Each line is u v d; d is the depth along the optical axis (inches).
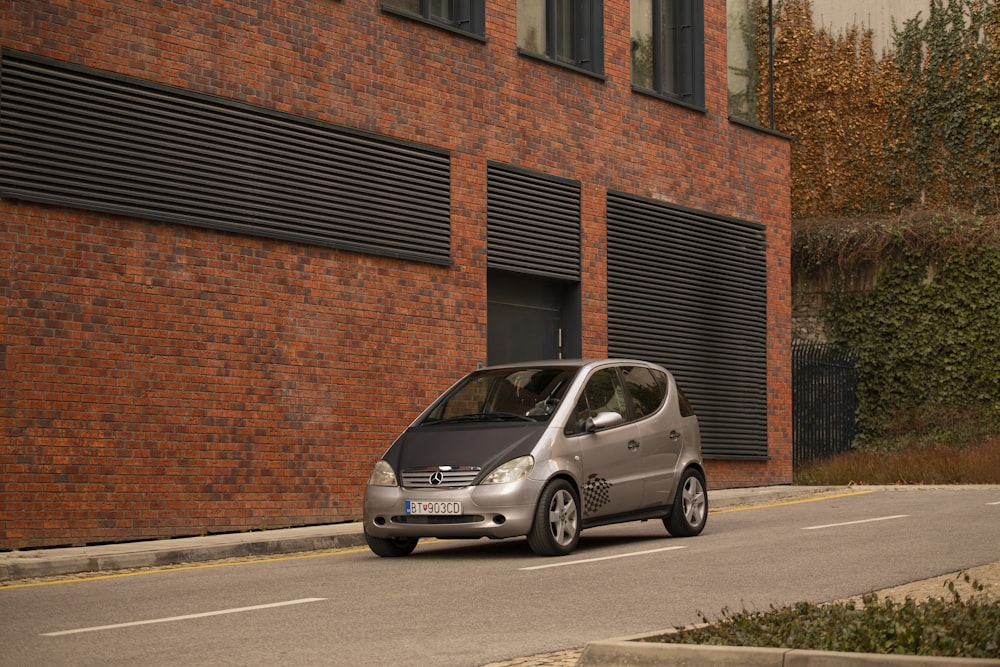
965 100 1264.8
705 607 354.6
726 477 938.1
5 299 538.9
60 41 562.6
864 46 1312.7
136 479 579.8
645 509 541.0
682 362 903.7
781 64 1346.0
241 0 636.1
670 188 902.4
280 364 643.5
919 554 468.8
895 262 1171.3
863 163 1310.3
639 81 900.0
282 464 641.6
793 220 1219.2
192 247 607.5
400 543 513.7
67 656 289.1
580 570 439.8
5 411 536.1
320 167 667.4
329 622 334.0
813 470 1029.8
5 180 539.8
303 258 657.0
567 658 285.9
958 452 1019.3
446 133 739.4
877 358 1171.3
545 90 808.3
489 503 479.5
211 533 608.1
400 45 715.4
